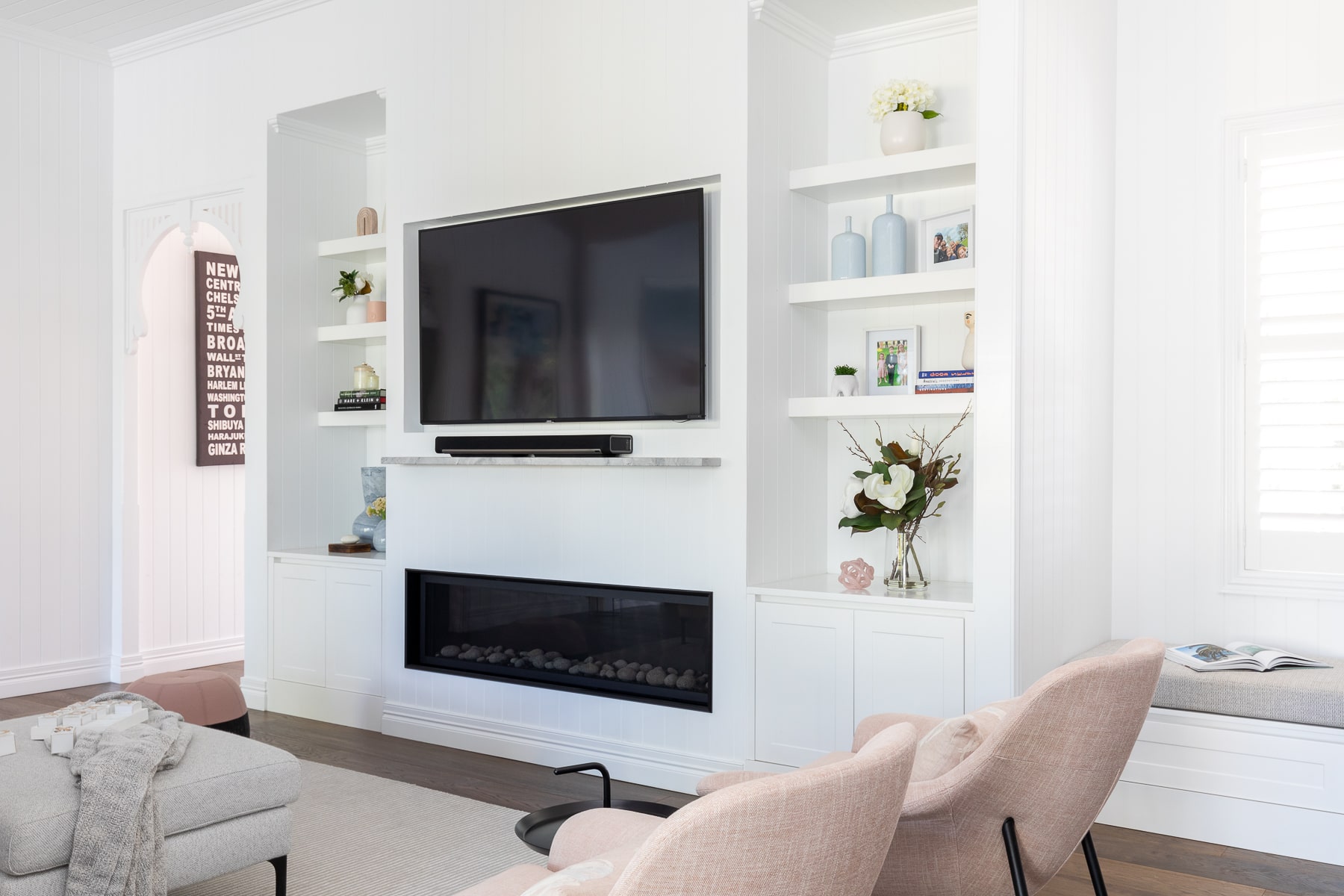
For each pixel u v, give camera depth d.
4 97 5.41
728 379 3.88
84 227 5.75
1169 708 3.47
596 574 4.20
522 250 4.39
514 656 4.44
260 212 5.23
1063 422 3.59
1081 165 3.75
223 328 6.30
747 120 3.85
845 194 4.18
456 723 4.57
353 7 4.94
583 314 4.22
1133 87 4.09
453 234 4.59
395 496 4.78
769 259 3.97
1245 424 3.89
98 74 5.80
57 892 2.43
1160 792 3.46
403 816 3.67
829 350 4.34
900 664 3.54
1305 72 3.79
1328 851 3.20
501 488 4.46
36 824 2.39
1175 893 3.00
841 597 3.65
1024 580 3.25
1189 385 3.98
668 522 4.02
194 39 5.47
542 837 2.68
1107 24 4.02
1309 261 3.79
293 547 5.32
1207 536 3.95
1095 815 2.18
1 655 5.42
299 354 5.34
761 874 1.30
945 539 4.11
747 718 3.85
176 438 6.12
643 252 4.06
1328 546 3.77
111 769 2.52
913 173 3.81
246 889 3.05
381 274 5.61
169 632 6.06
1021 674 3.22
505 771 4.23
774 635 3.80
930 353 4.13
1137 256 4.07
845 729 3.65
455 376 4.59
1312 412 3.79
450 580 4.61
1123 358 4.10
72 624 5.70
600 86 4.21
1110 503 4.10
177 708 3.74
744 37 3.85
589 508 4.22
